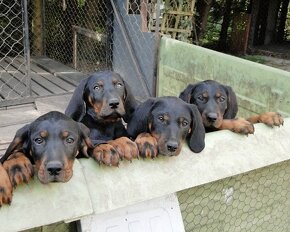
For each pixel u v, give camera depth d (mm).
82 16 2176
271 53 3322
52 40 2467
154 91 1651
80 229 505
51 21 2447
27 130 569
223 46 3494
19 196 461
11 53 2389
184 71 1432
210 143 623
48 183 483
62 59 2389
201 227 675
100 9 2031
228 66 1203
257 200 735
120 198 514
